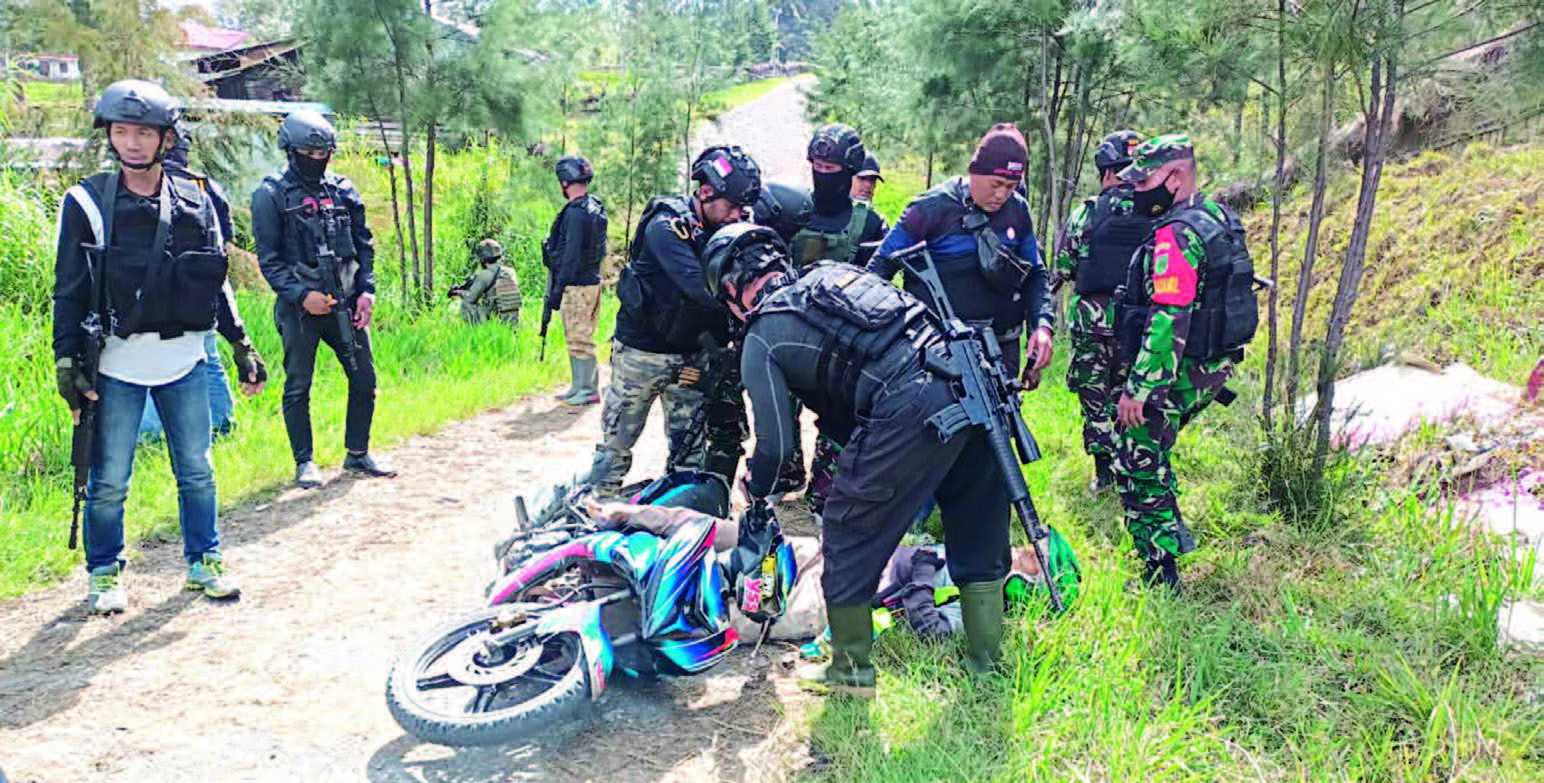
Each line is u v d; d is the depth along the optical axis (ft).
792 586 13.12
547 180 52.90
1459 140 27.12
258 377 15.42
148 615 14.32
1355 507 16.22
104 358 13.73
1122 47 19.38
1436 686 11.27
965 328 11.68
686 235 14.32
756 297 11.59
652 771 10.71
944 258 15.47
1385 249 28.96
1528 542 14.67
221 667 12.91
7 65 41.45
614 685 12.42
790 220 16.71
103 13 42.68
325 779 10.58
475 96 40.78
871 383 10.96
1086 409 18.28
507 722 10.06
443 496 19.95
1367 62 15.58
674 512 12.43
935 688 12.04
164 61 44.19
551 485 13.74
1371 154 16.24
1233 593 14.16
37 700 12.01
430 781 10.55
